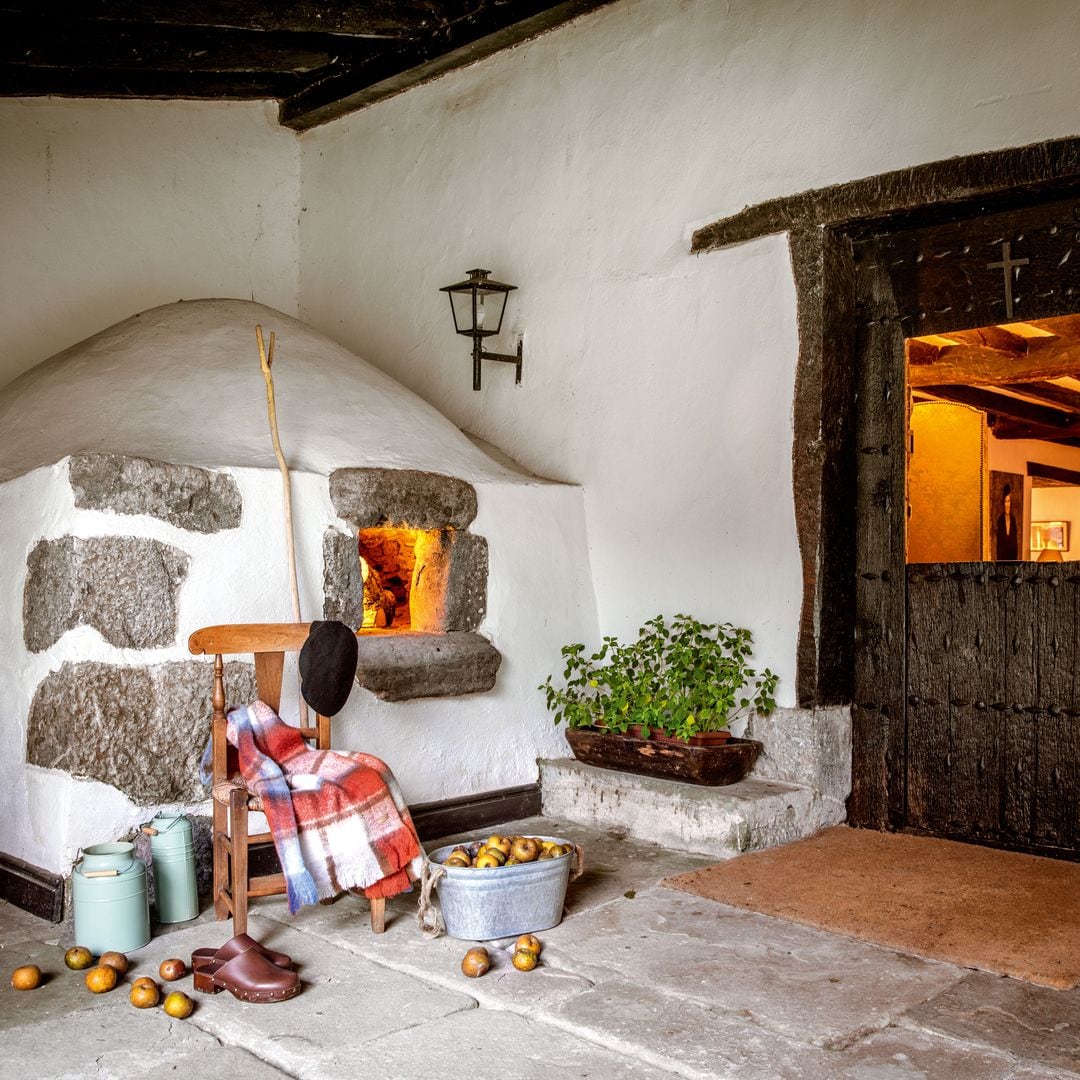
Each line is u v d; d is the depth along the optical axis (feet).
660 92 15.84
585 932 10.94
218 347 15.66
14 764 12.30
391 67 19.07
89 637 11.51
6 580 12.64
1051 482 22.52
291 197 21.63
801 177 14.25
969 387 18.34
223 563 12.48
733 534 15.02
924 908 11.40
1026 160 12.31
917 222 13.87
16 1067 8.23
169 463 12.16
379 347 20.21
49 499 11.87
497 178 18.13
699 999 9.27
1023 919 11.03
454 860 10.96
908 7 13.28
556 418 17.24
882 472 14.46
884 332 14.40
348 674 11.44
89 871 10.46
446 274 18.93
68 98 18.95
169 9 16.24
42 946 10.73
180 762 12.08
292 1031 8.76
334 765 11.03
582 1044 8.54
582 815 15.14
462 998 9.41
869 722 14.62
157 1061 8.34
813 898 11.75
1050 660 13.16
